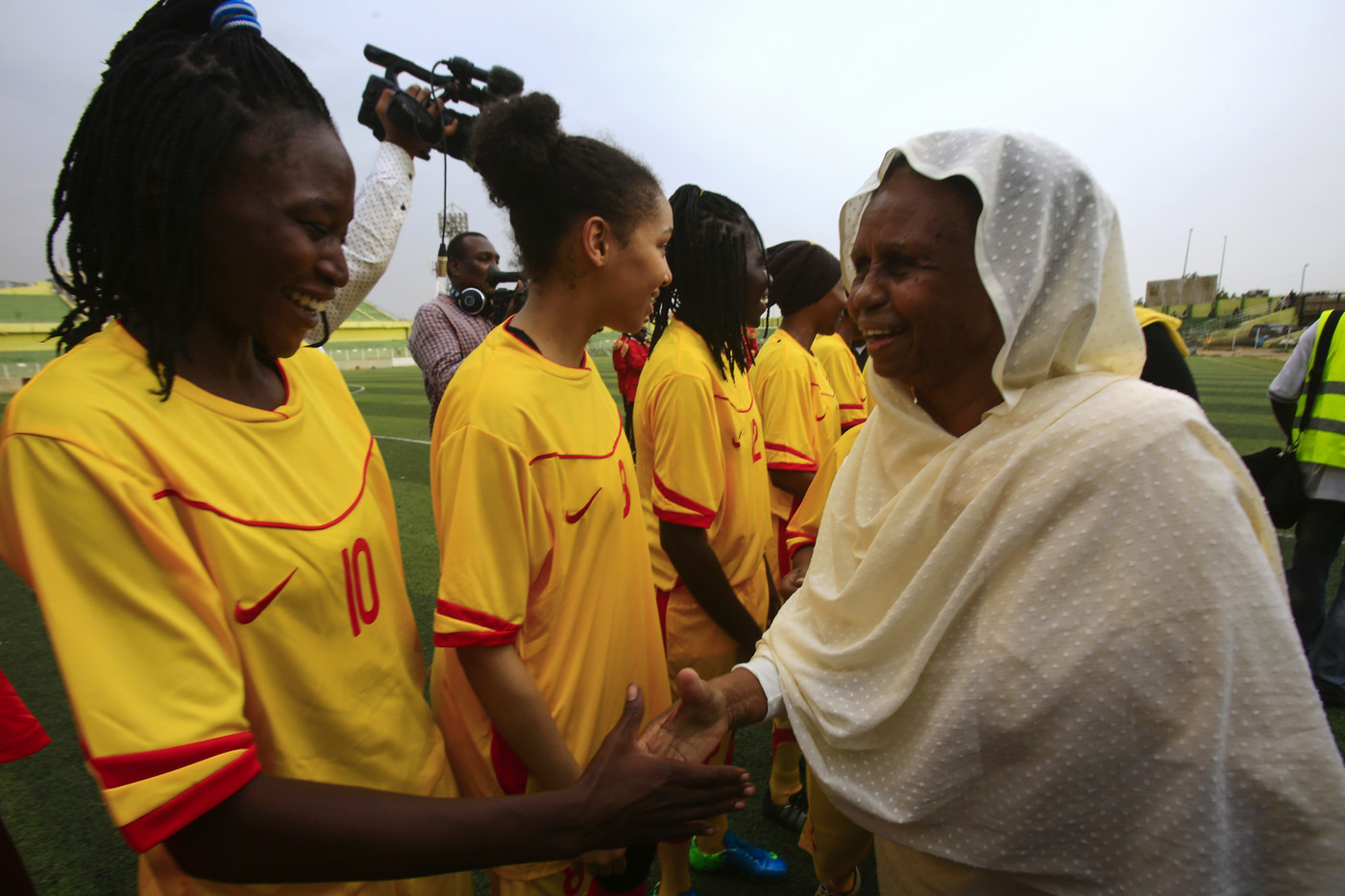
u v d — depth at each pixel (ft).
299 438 2.85
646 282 3.92
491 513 3.37
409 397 47.50
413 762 3.22
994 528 2.71
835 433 8.88
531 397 3.58
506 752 3.67
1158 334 6.30
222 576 2.39
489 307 11.25
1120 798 2.66
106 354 2.35
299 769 2.67
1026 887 2.98
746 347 6.43
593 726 3.92
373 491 3.30
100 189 2.31
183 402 2.45
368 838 2.30
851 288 3.54
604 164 3.66
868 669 3.21
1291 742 2.39
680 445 5.22
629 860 4.07
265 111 2.30
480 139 3.76
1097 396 2.70
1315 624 9.24
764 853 6.28
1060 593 2.60
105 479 2.10
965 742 2.84
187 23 2.56
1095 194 2.65
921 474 3.01
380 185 5.93
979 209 2.67
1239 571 2.41
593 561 3.89
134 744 2.02
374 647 3.00
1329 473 8.89
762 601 6.39
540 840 2.61
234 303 2.44
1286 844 2.47
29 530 2.03
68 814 6.88
